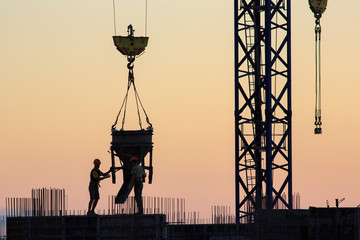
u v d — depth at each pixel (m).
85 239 102.88
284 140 141.12
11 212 103.00
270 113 139.62
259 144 142.25
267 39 140.00
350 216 109.88
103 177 103.62
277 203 138.12
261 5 141.62
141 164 109.12
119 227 103.00
